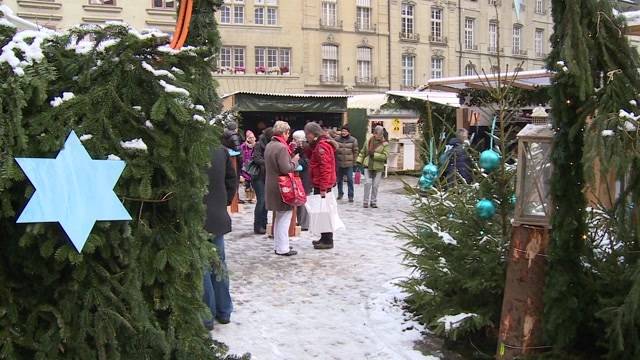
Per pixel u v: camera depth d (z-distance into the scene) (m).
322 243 7.95
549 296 3.59
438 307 4.38
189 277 2.85
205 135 2.65
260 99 16.66
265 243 8.37
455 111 14.86
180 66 2.80
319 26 31.50
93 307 2.45
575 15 3.32
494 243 4.34
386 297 5.51
